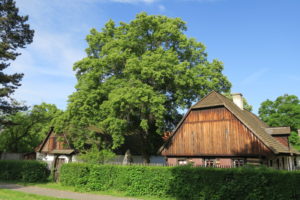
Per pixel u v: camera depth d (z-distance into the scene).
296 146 45.59
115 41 28.50
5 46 24.45
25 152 50.72
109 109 24.98
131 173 18.34
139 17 29.69
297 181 13.16
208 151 23.98
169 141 26.97
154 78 26.08
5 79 25.38
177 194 16.28
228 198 14.44
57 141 38.62
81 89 28.17
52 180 25.12
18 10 26.30
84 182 20.25
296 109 51.97
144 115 26.98
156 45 31.34
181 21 32.31
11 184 23.33
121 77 29.48
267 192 13.45
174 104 30.41
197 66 30.67
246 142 21.95
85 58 29.58
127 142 39.59
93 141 28.95
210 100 25.36
